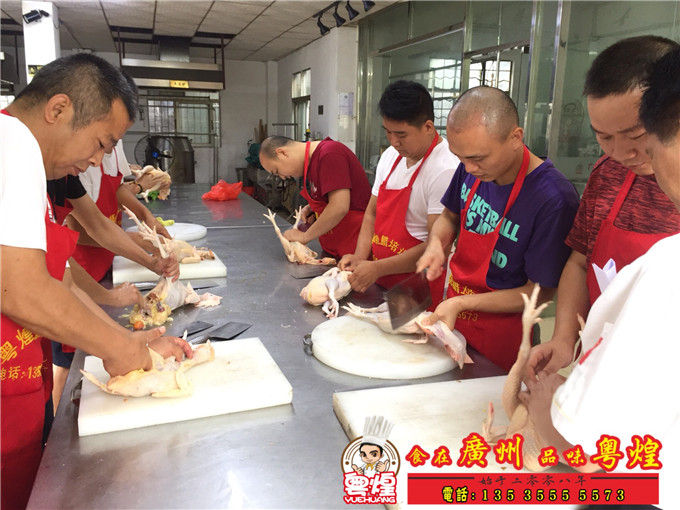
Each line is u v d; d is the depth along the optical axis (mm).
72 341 942
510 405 906
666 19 2812
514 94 3986
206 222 3285
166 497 804
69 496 801
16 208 842
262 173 8195
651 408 655
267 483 844
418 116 1813
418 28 5285
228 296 1813
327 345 1338
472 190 1624
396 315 1319
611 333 675
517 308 1418
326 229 2326
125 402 1028
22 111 968
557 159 3611
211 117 9328
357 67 6707
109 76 999
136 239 2209
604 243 1189
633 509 765
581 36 3355
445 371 1265
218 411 1047
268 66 9703
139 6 5461
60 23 6348
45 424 1330
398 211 2062
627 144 959
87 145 1011
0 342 991
